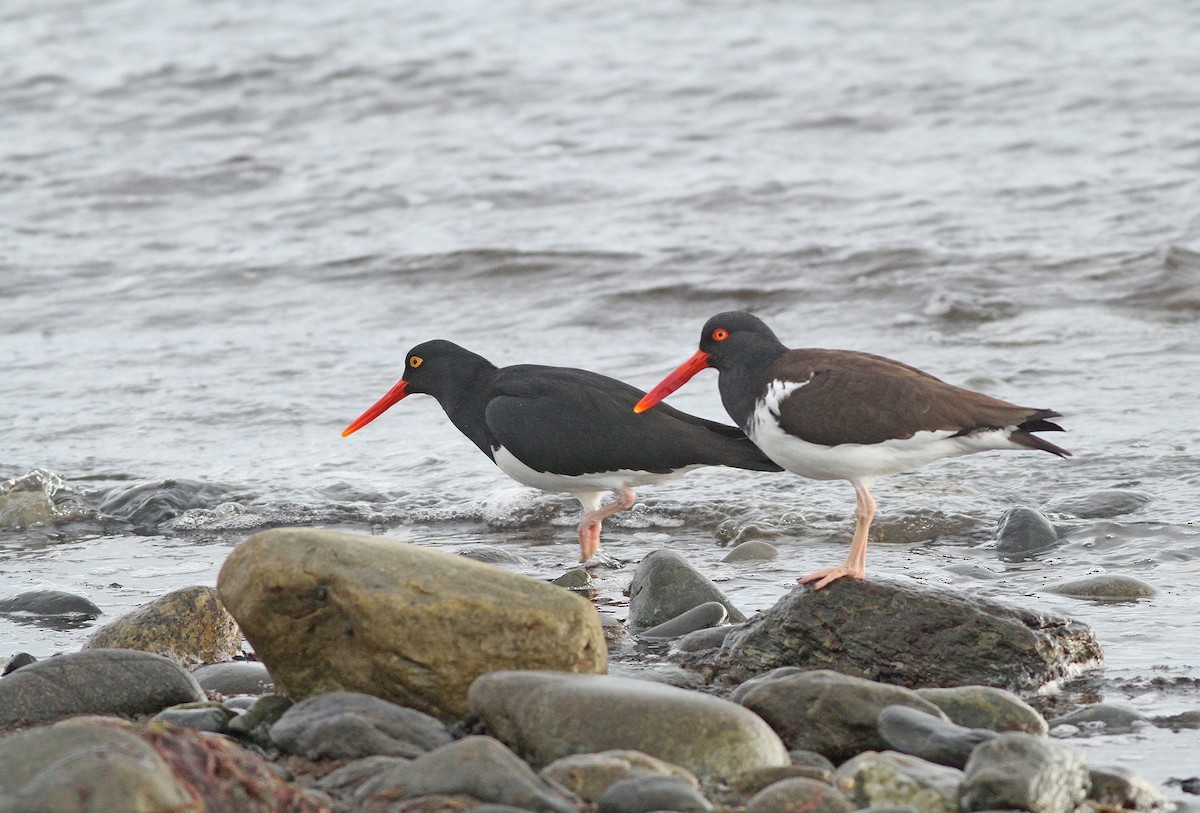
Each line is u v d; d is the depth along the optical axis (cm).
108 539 1234
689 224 2291
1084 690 799
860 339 1786
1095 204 2273
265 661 748
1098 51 3231
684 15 3744
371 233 2355
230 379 1719
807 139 2730
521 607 721
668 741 641
